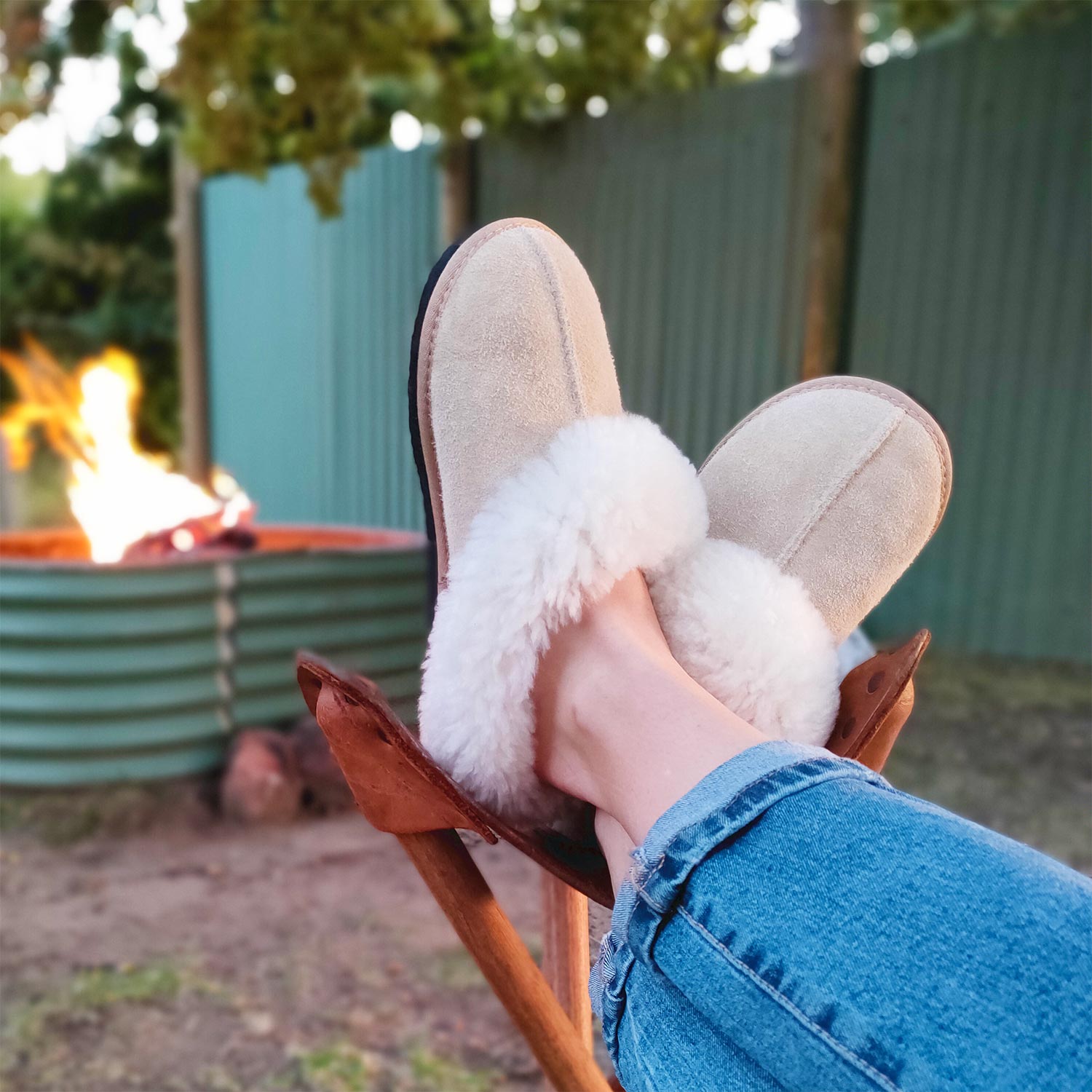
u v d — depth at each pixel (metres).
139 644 2.55
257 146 3.57
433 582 2.75
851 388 0.92
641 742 0.62
